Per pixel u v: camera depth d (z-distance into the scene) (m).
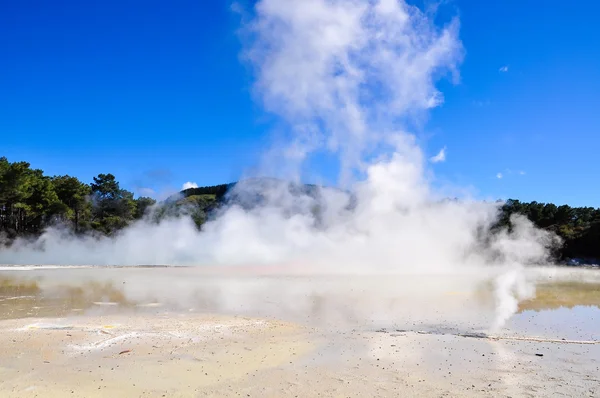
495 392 8.81
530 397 8.55
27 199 61.97
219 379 9.50
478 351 11.96
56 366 10.23
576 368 10.44
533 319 16.72
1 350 11.52
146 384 9.12
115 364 10.45
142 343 12.47
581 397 8.55
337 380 9.49
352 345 12.53
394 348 12.23
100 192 76.12
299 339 13.21
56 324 15.02
